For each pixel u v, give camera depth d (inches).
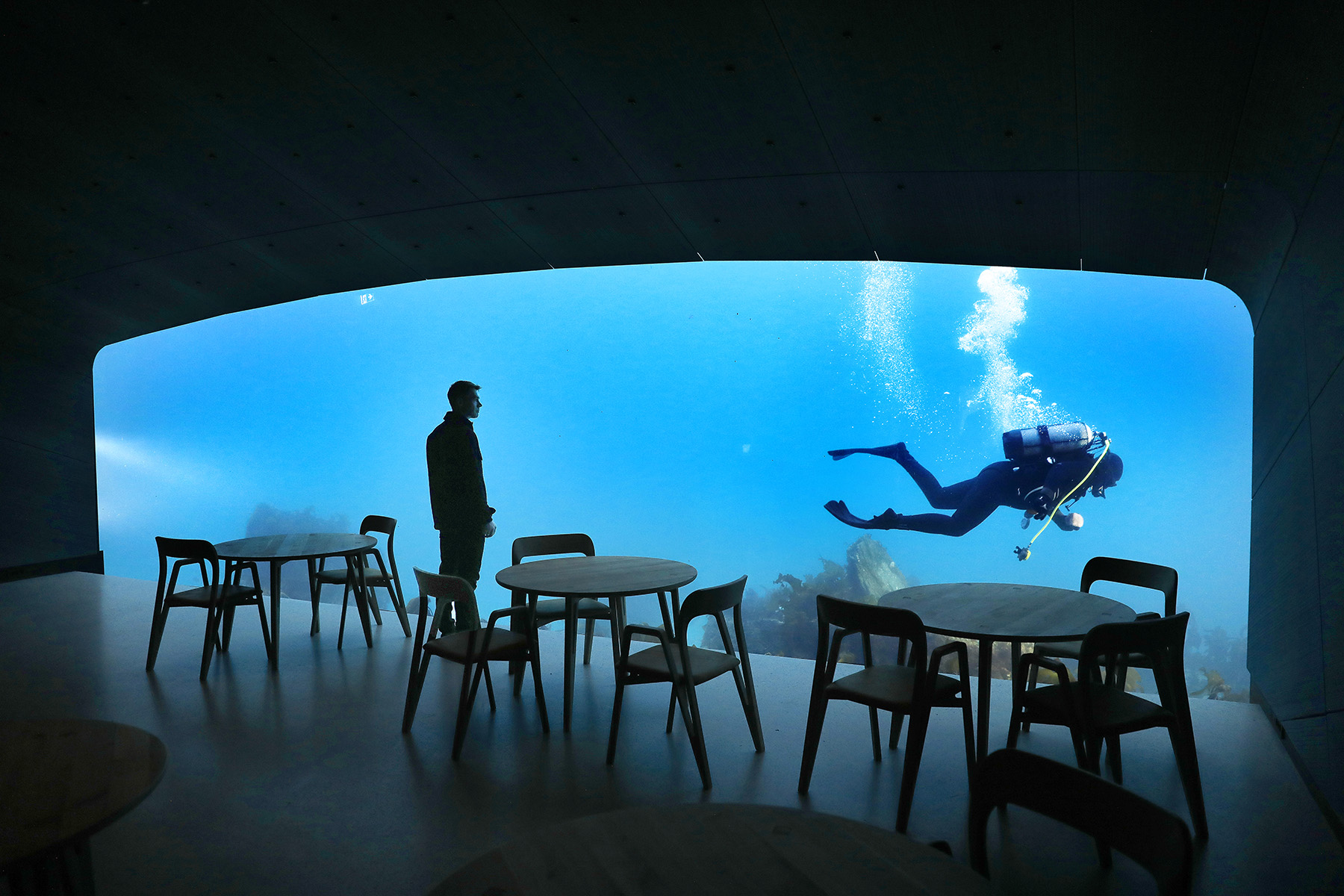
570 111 176.7
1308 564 122.8
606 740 141.9
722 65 152.8
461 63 163.6
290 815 113.7
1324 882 93.5
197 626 236.2
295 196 229.1
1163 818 45.8
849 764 130.0
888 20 131.6
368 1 147.2
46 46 163.8
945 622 113.0
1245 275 167.2
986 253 202.1
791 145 175.2
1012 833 106.2
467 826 110.0
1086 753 100.0
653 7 140.5
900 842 50.6
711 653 137.9
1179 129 135.7
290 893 93.4
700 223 219.9
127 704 164.6
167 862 100.6
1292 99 113.6
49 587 298.8
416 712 158.9
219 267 280.2
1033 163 159.5
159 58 167.8
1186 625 100.8
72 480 345.1
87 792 55.8
